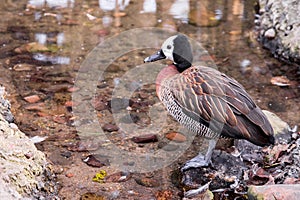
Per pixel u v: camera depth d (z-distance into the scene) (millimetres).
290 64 11031
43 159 7457
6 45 11281
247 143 8133
